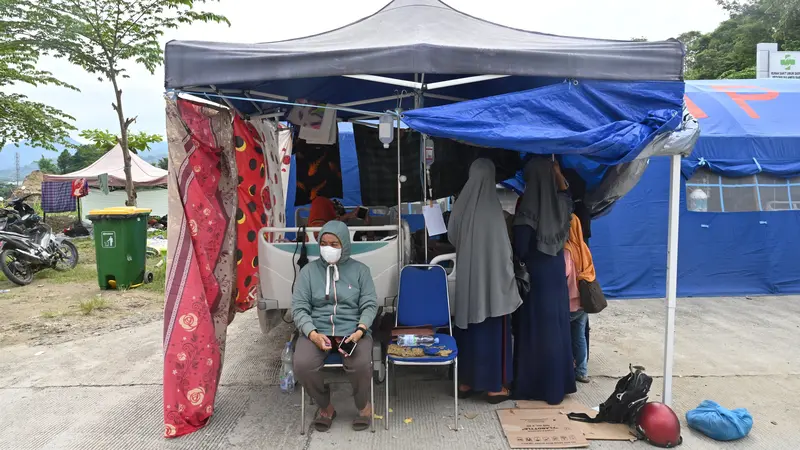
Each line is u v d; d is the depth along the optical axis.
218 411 3.88
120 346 5.34
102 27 9.71
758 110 7.84
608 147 3.33
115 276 7.79
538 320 3.91
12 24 9.13
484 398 4.04
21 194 24.22
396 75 4.70
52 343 5.44
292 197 7.47
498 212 3.84
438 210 4.10
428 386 4.30
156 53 10.20
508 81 4.84
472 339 3.90
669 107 3.58
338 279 3.62
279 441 3.44
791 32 22.69
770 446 3.36
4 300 7.29
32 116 12.76
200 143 3.76
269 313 4.73
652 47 3.55
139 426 3.65
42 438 3.47
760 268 7.47
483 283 3.79
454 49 3.27
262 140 4.92
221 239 3.92
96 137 23.97
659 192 7.31
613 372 4.59
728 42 25.73
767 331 5.81
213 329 3.69
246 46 3.71
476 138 3.30
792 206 7.48
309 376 3.37
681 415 3.78
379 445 3.37
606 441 3.41
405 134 5.16
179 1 9.62
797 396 4.11
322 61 3.33
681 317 6.38
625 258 7.37
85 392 4.21
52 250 9.14
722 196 7.39
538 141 3.31
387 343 4.02
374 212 6.25
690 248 7.38
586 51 3.46
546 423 3.60
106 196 18.92
